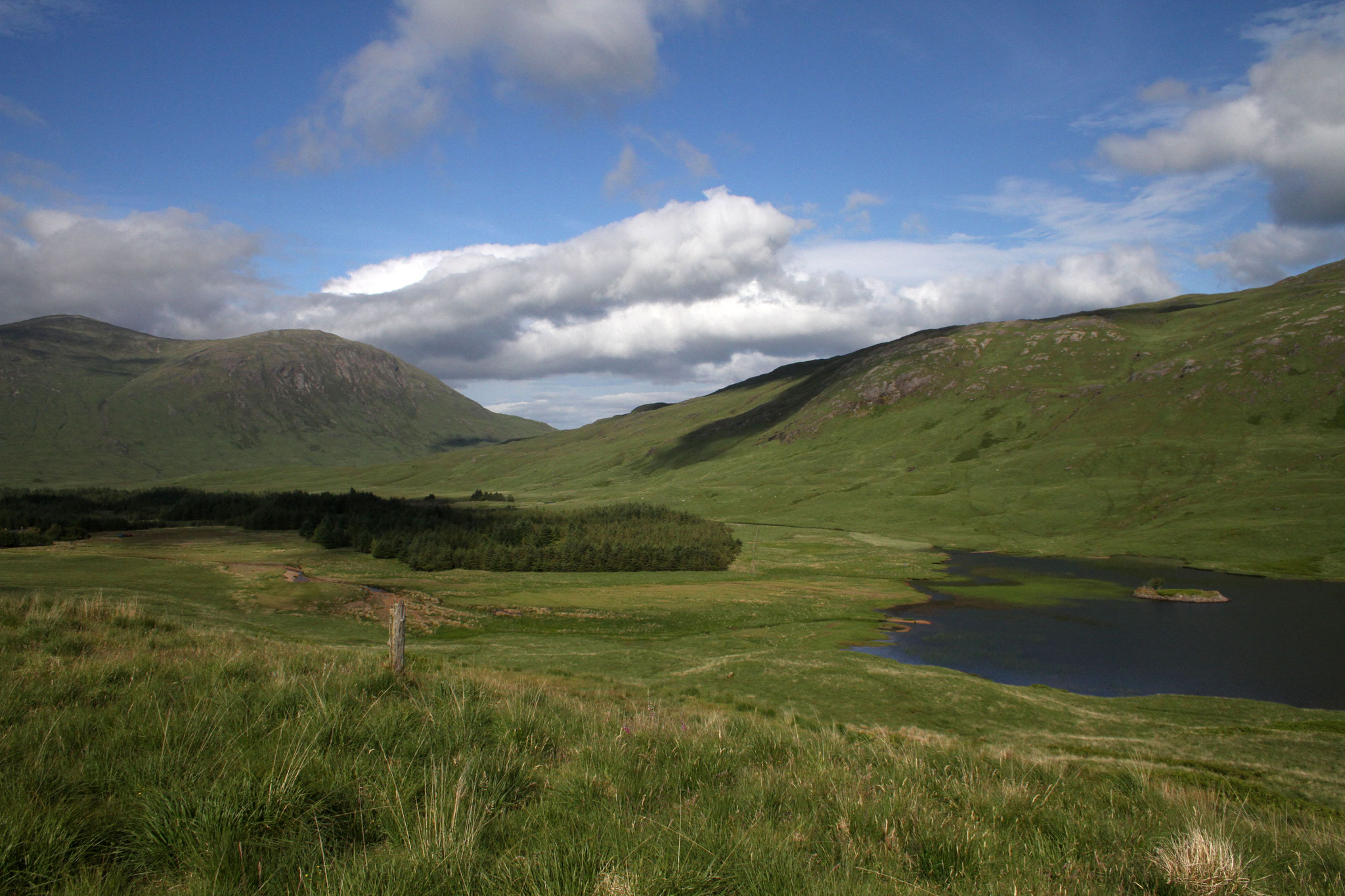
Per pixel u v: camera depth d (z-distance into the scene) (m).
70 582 67.25
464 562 122.50
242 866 5.54
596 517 185.12
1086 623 80.69
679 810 7.29
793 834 6.79
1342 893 6.79
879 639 71.44
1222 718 41.16
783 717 32.25
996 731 36.28
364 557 128.00
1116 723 39.34
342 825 6.54
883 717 38.03
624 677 47.12
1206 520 150.75
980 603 94.06
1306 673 59.81
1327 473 162.88
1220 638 72.94
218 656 13.28
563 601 87.19
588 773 8.16
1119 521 163.50
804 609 87.25
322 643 53.69
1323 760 30.62
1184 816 9.06
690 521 181.62
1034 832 7.88
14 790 6.34
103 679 10.83
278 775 6.98
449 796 6.87
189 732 8.30
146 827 5.97
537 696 13.41
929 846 6.88
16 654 12.82
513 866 5.69
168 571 79.62
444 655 52.19
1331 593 99.25
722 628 77.38
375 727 9.05
